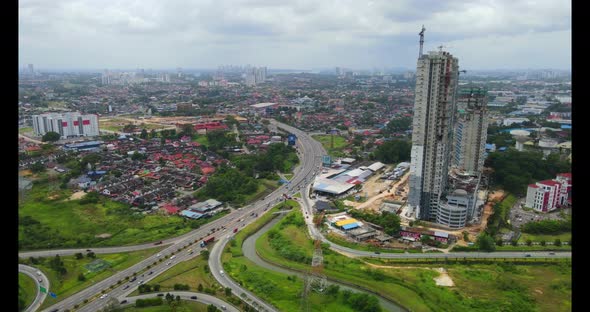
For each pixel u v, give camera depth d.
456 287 179.00
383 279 186.88
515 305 162.25
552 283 180.50
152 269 197.25
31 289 177.62
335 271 195.25
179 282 184.50
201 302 168.12
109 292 175.88
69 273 191.62
